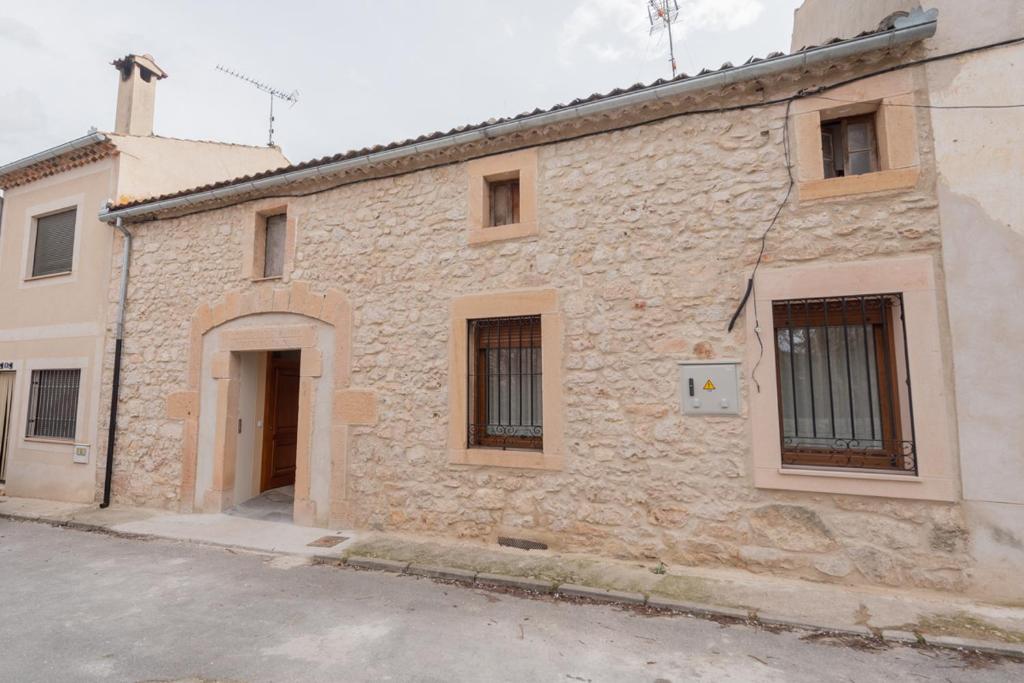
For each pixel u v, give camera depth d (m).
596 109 4.52
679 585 3.79
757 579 3.85
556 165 4.81
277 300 5.93
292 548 4.87
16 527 5.90
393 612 3.56
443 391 5.06
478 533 4.77
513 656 2.96
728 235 4.20
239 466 6.38
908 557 3.60
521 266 4.84
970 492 3.51
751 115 4.23
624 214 4.53
